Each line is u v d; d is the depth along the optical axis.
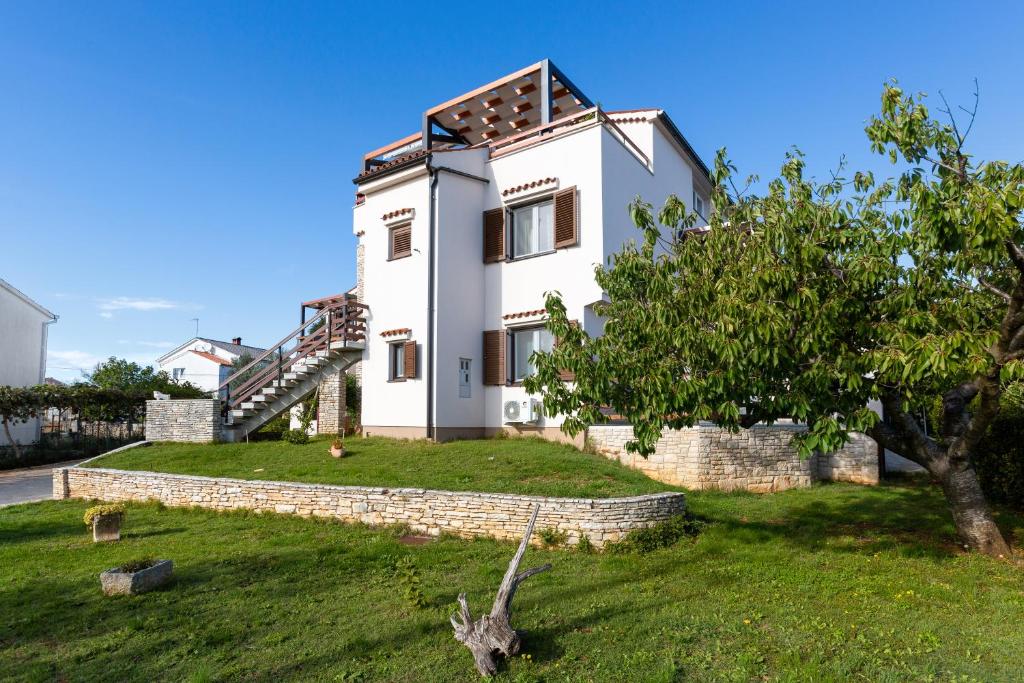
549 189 16.28
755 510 11.51
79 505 14.62
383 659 5.97
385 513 11.12
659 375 7.77
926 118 7.50
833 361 7.44
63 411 27.92
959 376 8.49
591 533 9.57
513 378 16.86
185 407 17.64
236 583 8.20
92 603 7.59
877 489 13.30
